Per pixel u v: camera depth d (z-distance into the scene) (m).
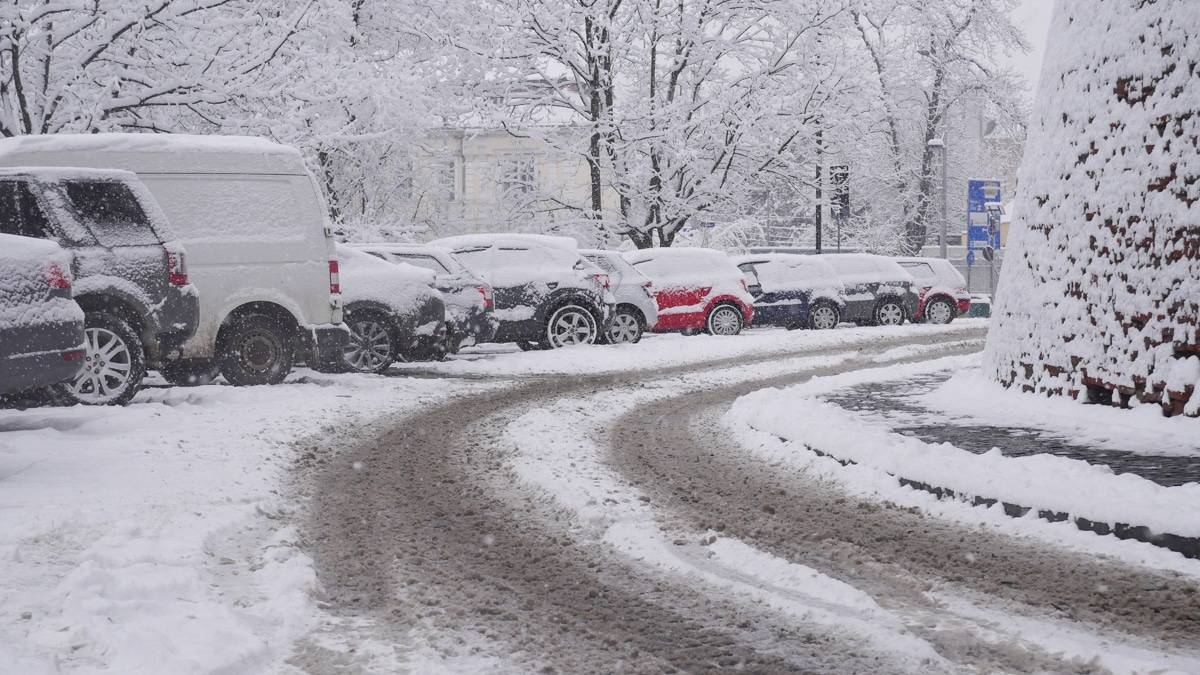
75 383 11.23
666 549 6.36
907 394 12.68
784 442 9.87
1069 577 5.79
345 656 4.54
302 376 14.75
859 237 52.94
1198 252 9.55
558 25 31.55
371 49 26.92
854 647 4.68
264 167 13.38
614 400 13.43
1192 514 6.33
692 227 36.88
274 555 6.11
